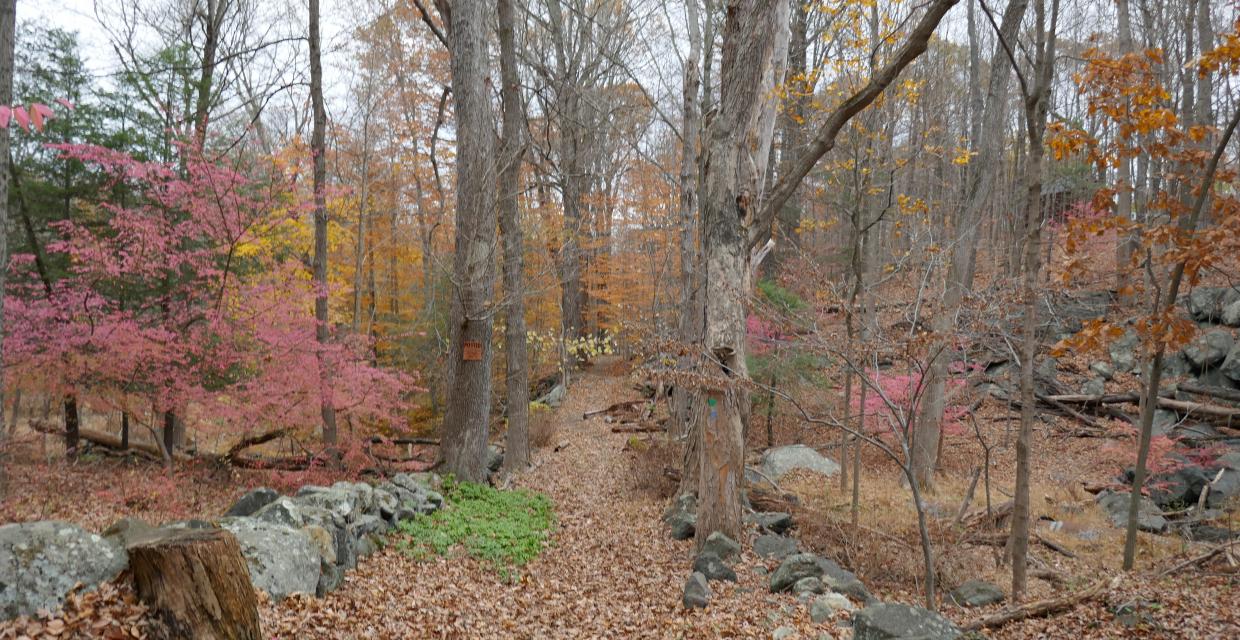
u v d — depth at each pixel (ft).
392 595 20.88
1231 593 21.22
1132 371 53.42
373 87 64.49
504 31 40.88
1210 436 44.29
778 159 68.39
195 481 32.09
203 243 36.06
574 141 70.95
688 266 39.47
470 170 35.68
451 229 64.34
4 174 22.18
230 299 31.30
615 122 76.48
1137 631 18.92
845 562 27.73
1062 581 25.93
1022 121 69.51
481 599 21.91
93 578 13.35
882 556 27.55
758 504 34.81
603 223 81.10
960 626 20.66
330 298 49.11
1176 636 18.19
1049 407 54.08
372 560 23.80
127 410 29.09
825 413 46.98
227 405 28.78
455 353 36.52
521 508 33.22
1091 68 22.72
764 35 26.89
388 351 60.13
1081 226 23.54
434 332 59.62
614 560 27.27
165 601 12.69
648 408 62.03
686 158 39.83
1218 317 51.57
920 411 41.19
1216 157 21.01
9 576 12.69
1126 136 22.71
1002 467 44.83
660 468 39.78
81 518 24.25
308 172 40.60
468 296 35.78
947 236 53.21
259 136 56.44
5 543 13.12
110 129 37.91
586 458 47.60
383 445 40.24
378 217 64.64
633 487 38.96
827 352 23.41
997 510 34.19
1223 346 48.93
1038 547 30.73
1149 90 21.80
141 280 35.09
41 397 33.88
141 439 42.47
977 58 55.77
